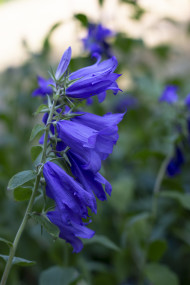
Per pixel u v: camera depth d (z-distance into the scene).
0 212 0.84
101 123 0.45
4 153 0.93
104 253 0.86
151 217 0.70
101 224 0.84
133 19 1.10
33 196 0.46
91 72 0.45
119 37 0.98
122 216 0.85
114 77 0.44
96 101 0.83
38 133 0.45
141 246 0.75
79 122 0.46
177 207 0.88
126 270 0.79
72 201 0.44
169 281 0.66
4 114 0.95
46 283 0.61
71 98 0.45
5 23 2.62
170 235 0.89
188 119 0.71
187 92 0.96
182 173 0.89
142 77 0.92
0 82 1.18
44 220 0.46
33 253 0.81
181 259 0.86
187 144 0.71
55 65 1.02
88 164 0.43
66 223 0.45
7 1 3.16
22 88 1.08
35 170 0.46
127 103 1.05
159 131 0.93
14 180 0.45
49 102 0.46
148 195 0.95
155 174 0.97
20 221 0.83
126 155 1.01
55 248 0.69
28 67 1.03
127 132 1.06
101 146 0.44
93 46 0.78
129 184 0.82
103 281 0.76
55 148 0.45
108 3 1.25
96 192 0.45
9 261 0.46
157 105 1.02
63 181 0.44
